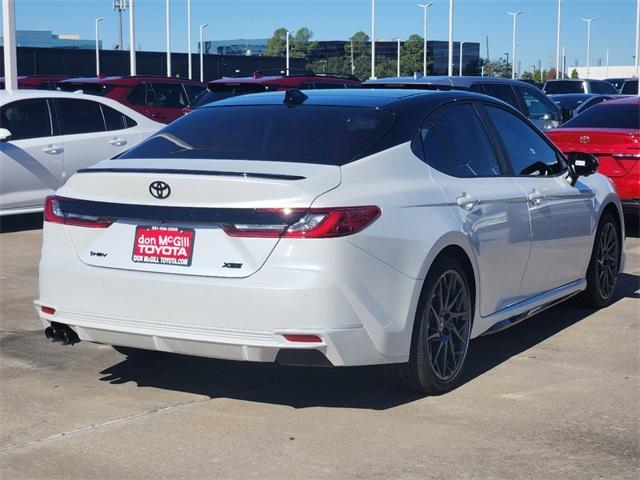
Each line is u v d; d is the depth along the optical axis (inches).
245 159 191.0
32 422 185.6
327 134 199.8
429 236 191.0
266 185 173.8
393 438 177.3
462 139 221.0
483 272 213.3
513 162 237.0
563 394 204.1
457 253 204.8
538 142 254.2
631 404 197.5
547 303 247.8
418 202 193.0
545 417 189.0
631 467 164.1
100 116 467.8
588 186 269.4
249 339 173.8
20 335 251.3
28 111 439.5
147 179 181.6
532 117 601.9
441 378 200.7
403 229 185.6
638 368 224.7
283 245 172.1
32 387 207.9
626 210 412.2
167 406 195.8
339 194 177.2
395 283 183.2
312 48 4463.6
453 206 203.0
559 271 253.3
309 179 177.0
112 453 169.9
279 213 172.1
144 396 202.2
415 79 567.8
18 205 432.1
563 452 170.7
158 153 203.3
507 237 221.9
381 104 211.9
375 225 179.6
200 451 170.9
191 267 177.9
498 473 161.2
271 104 220.5
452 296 204.1
